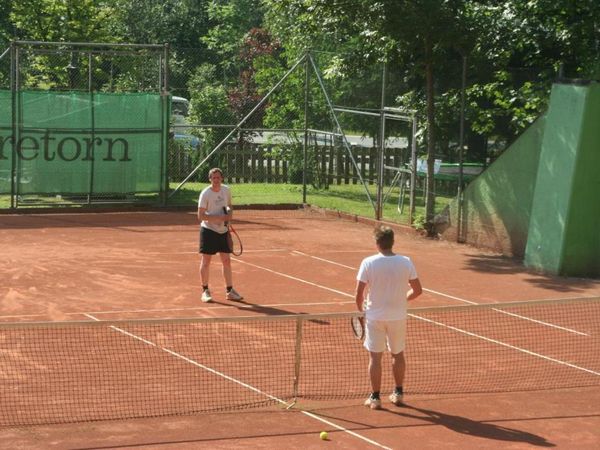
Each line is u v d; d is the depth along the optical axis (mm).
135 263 15977
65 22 28031
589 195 16234
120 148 22438
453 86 20469
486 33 18719
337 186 25125
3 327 8227
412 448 7770
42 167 21922
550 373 10219
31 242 17891
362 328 9078
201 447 7637
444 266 16859
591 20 18688
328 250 17922
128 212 22406
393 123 21969
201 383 9367
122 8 39375
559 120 16359
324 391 9289
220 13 39906
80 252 16906
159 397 8898
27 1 27734
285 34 26125
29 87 26812
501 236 18297
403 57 19828
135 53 22609
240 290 14086
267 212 22797
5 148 21625
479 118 19609
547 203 16562
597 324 12492
